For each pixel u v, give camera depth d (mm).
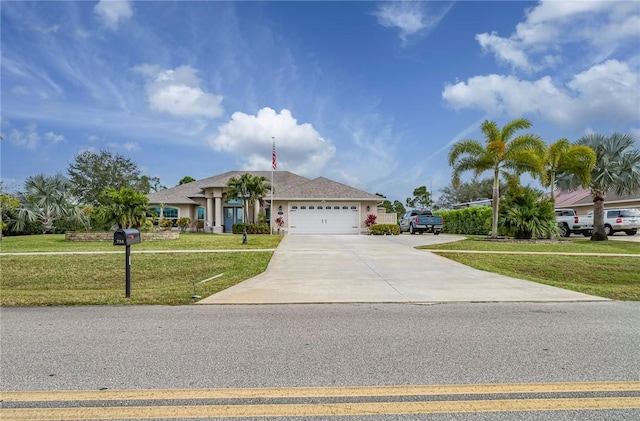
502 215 19750
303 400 2969
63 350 4129
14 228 25203
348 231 27797
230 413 2773
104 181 35625
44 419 2707
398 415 2740
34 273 11102
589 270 11859
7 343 4371
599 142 20156
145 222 20625
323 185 29609
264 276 9430
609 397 3020
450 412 2783
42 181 26594
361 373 3482
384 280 8867
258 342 4391
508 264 12289
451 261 12133
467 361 3779
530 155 18250
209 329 4953
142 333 4766
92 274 11070
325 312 5938
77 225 27203
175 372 3512
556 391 3123
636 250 15336
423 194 68000
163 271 11461
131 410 2820
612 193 28391
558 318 5527
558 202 33812
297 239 20703
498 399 2984
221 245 16891
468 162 19688
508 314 5789
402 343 4348
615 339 4508
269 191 28281
